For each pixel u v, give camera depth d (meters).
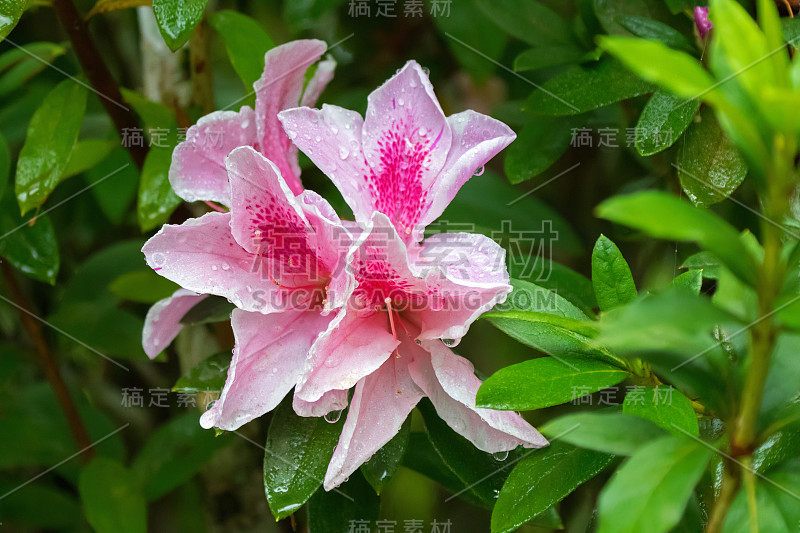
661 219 0.42
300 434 0.52
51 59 0.62
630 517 0.44
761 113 0.43
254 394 0.51
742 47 0.43
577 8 0.62
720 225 0.43
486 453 0.54
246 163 0.50
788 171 0.43
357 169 0.53
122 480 0.61
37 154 0.57
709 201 0.55
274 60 0.52
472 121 0.53
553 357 0.51
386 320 0.53
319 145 0.53
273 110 0.54
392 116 0.53
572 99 0.58
